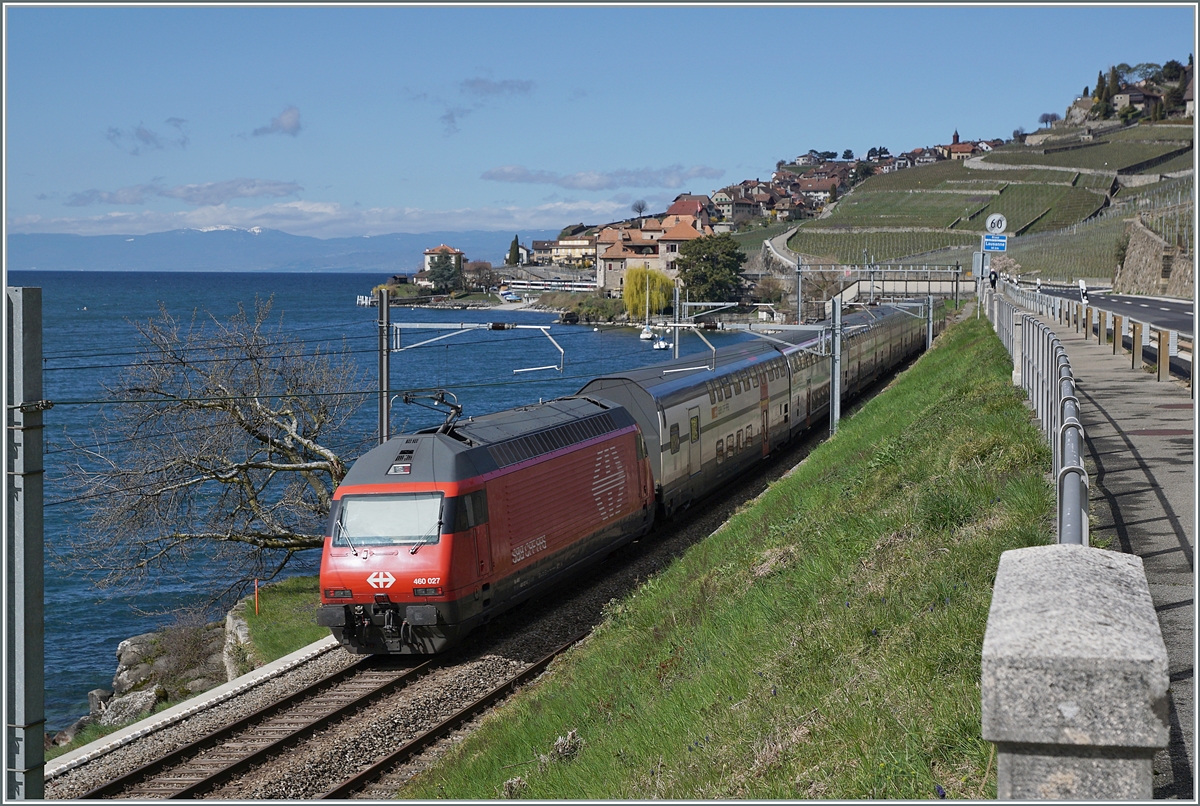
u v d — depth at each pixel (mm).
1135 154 174750
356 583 17859
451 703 16062
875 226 157375
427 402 63719
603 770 9914
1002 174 178250
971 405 18578
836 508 16094
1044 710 3010
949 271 95688
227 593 29031
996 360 26234
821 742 7207
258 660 22312
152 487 26516
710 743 8766
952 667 7172
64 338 104312
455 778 12109
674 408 26453
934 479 13453
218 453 26953
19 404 9984
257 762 14016
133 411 26781
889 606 9133
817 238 154250
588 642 17188
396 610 17828
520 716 13922
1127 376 21625
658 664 12938
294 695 16422
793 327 38344
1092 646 2984
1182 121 198125
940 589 8742
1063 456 6570
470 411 60812
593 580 23219
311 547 28375
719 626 12812
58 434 59125
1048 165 180000
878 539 11906
